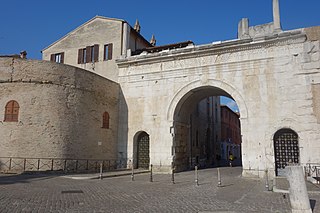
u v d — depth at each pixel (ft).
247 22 67.26
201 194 35.63
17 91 59.16
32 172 55.42
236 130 203.10
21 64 60.18
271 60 62.39
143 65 77.56
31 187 37.52
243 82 64.23
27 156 56.95
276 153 60.03
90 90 68.49
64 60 94.38
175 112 72.08
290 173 24.30
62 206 25.85
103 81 73.20
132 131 75.66
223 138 161.48
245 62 64.80
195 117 108.88
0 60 59.98
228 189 40.81
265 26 66.08
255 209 25.98
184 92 70.79
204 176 61.77
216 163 132.36
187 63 71.61
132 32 91.76
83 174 56.65
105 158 71.67
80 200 29.32
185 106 77.46
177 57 72.69
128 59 78.69
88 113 67.36
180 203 28.99
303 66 59.31
